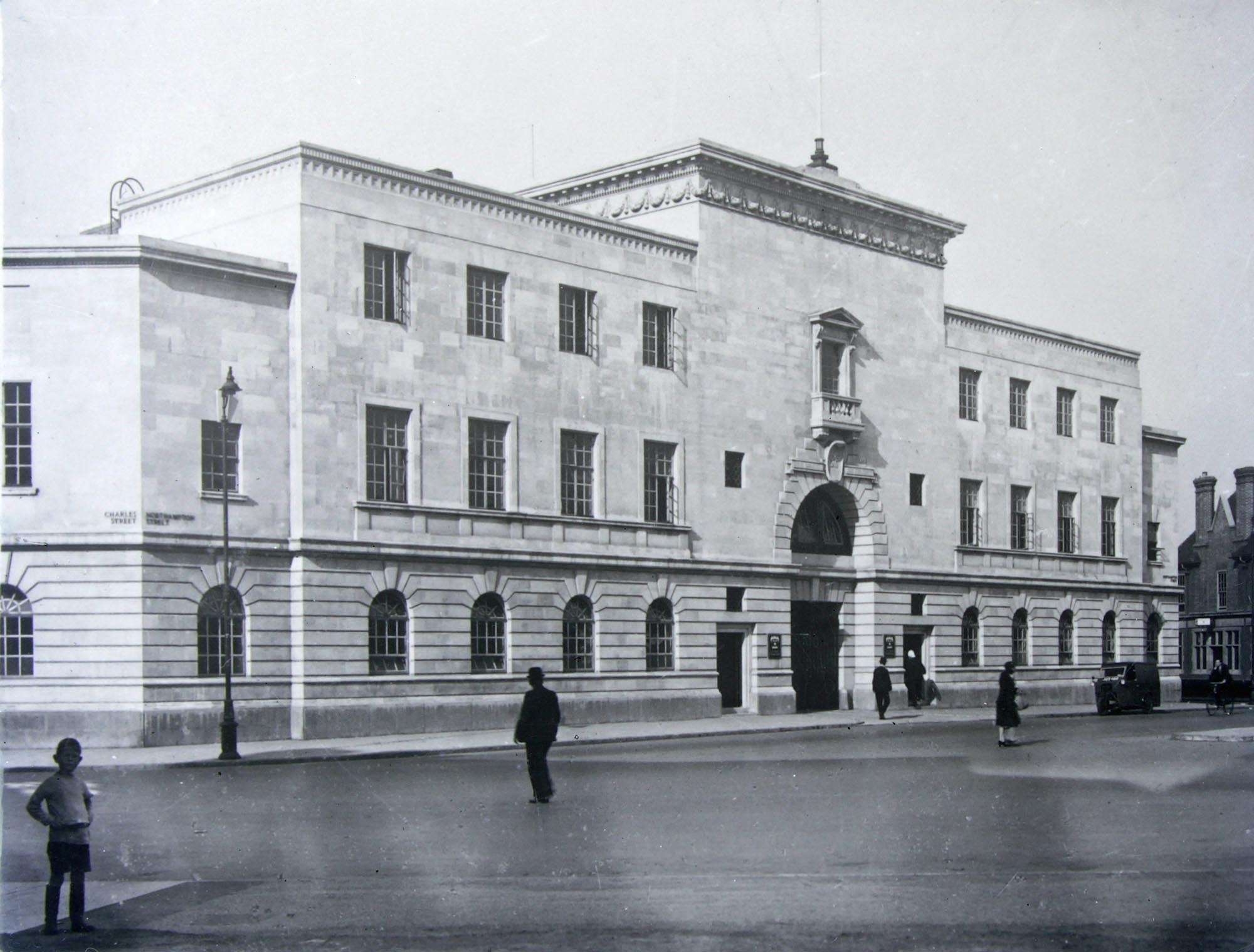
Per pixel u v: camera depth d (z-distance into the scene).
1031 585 64.81
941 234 60.84
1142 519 72.44
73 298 36.94
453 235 43.53
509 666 44.09
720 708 50.28
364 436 40.88
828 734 43.81
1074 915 15.41
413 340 42.28
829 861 18.70
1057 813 23.17
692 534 49.91
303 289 39.78
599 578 46.78
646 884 17.28
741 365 52.09
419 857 19.41
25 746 36.06
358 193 41.25
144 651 36.12
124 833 21.86
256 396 39.06
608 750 37.41
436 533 42.28
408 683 41.16
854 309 56.75
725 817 22.98
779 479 53.25
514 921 15.35
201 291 38.16
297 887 17.45
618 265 48.22
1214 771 30.25
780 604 53.03
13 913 16.16
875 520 56.94
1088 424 69.62
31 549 36.34
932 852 19.34
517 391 44.97
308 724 38.81
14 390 36.81
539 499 45.34
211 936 14.90
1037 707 63.66
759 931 14.70
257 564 38.62
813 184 54.38
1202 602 78.19
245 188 41.47
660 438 49.12
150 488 36.72
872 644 56.53
